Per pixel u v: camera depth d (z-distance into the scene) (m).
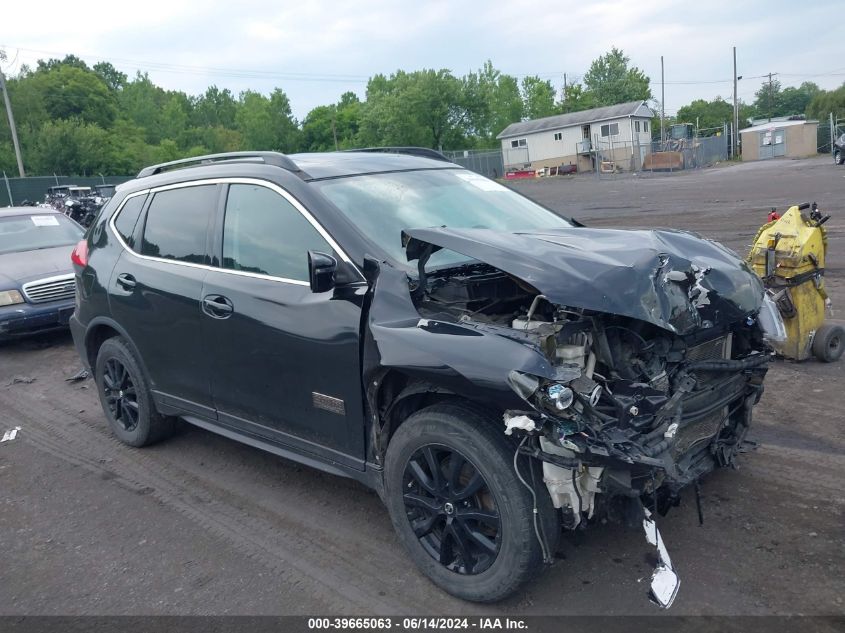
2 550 4.04
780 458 4.49
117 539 4.08
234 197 4.31
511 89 84.25
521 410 2.85
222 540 3.99
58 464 5.20
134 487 4.73
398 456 3.37
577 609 3.19
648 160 49.50
